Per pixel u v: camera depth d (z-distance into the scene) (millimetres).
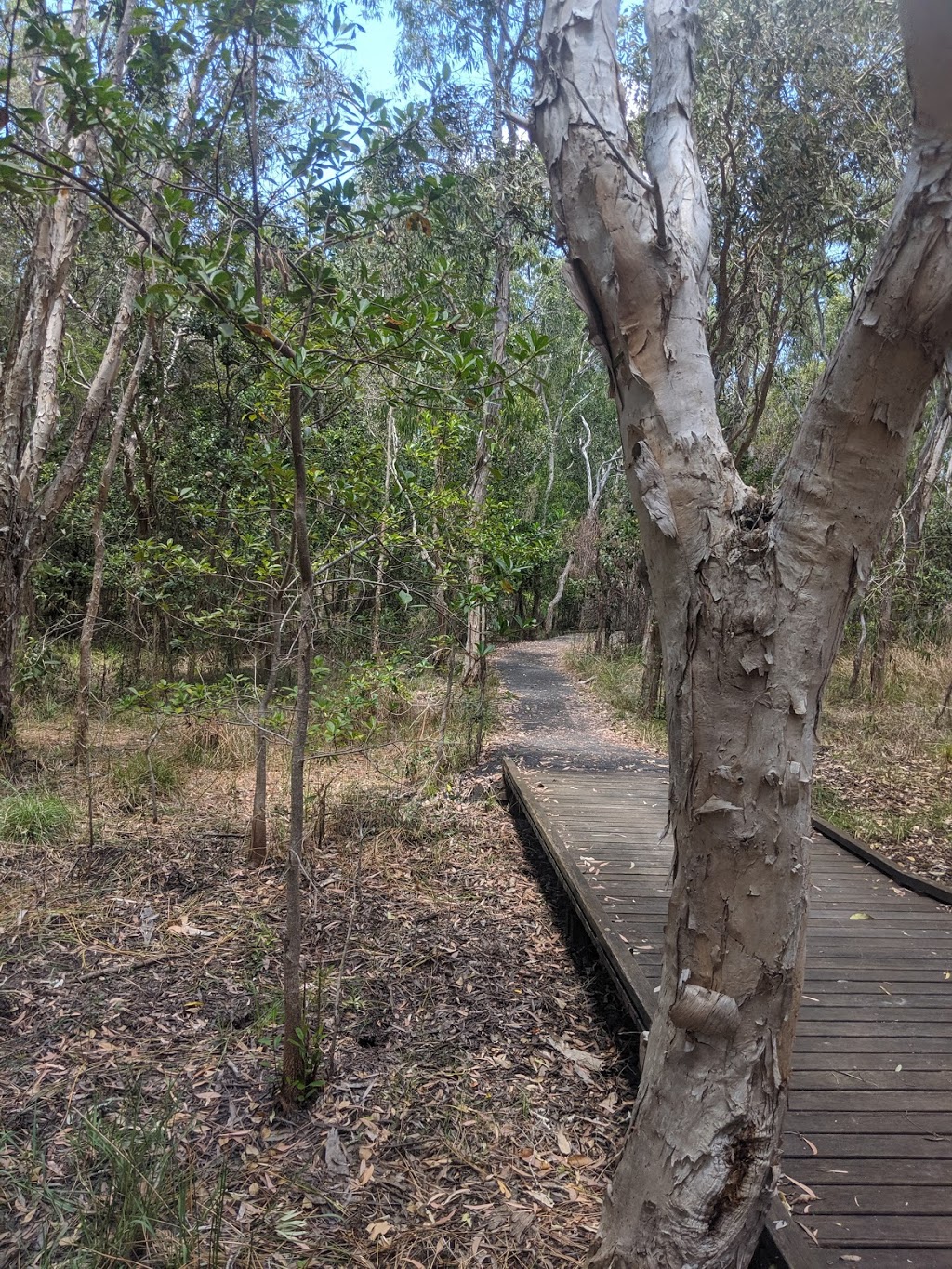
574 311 17562
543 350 2352
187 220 2383
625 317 1796
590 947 4324
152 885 4832
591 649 19234
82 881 4809
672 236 1790
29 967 3873
